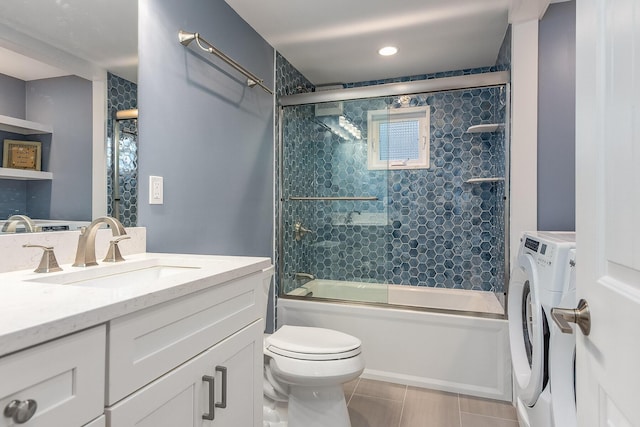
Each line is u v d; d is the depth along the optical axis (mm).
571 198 1996
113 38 1318
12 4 1032
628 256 517
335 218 2777
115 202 1322
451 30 2309
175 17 1597
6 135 1008
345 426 1674
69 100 1176
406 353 2322
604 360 591
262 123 2406
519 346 1679
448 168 3014
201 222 1767
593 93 641
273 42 2480
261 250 2393
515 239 2070
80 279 1009
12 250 995
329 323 2523
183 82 1645
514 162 2070
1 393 474
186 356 823
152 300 715
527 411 1514
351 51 2631
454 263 3012
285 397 1731
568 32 2004
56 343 542
